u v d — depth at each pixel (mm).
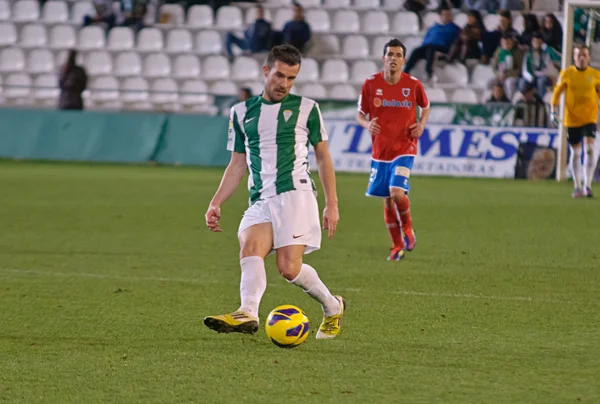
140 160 61031
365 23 72062
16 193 43562
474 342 16250
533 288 22094
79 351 15375
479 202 43062
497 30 64750
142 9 72188
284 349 15562
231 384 13336
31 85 68438
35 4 74500
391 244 30000
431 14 71312
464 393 12961
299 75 68688
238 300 20375
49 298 20297
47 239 29953
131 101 67812
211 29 71562
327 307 16266
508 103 57750
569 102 45656
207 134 60812
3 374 13836
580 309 19531
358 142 58344
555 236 32031
